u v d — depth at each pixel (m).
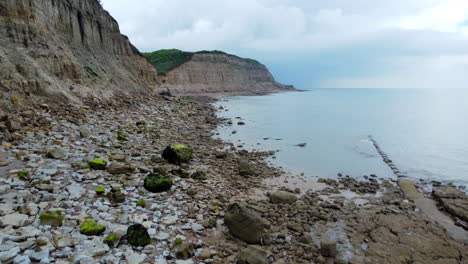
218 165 16.73
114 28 44.44
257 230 8.41
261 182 14.92
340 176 16.72
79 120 19.23
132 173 11.93
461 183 15.73
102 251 6.35
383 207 12.03
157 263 6.43
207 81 97.25
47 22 25.47
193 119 34.16
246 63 132.00
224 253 7.54
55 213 7.37
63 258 5.91
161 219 8.46
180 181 12.12
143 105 32.97
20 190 8.52
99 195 9.22
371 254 8.46
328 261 7.94
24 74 18.70
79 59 29.98
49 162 11.34
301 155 21.39
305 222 10.15
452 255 8.57
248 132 29.83
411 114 49.28
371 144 25.61
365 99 99.94
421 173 17.45
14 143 12.53
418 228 10.14
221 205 10.46
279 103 73.00
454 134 30.28
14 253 5.55
